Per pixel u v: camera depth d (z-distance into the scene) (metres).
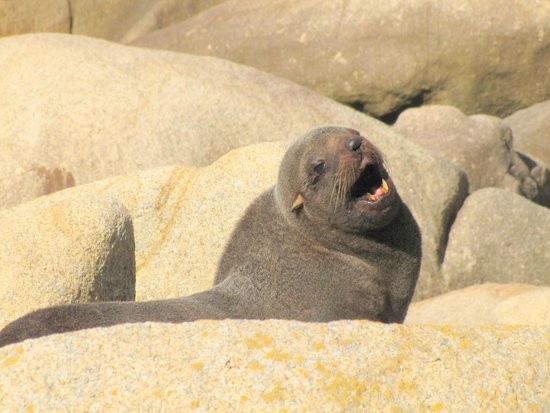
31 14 88.50
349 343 20.03
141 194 44.97
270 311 31.47
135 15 89.69
